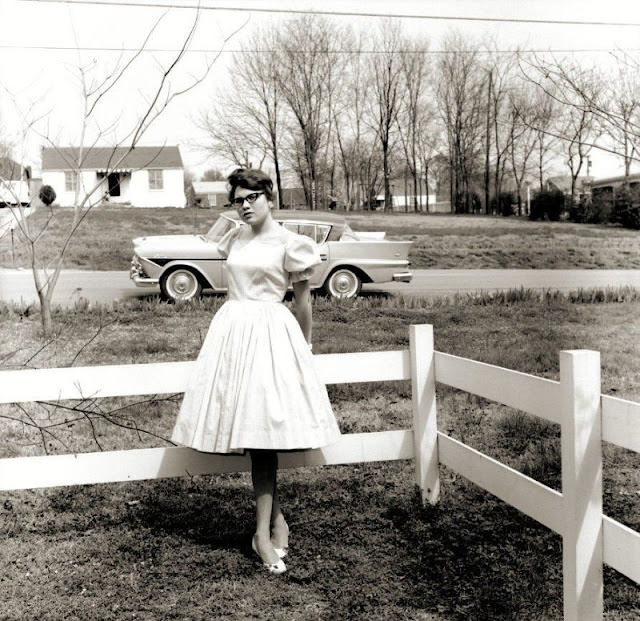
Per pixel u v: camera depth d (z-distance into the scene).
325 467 5.11
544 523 3.04
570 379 2.64
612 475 4.81
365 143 38.06
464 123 38.56
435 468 4.21
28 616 3.07
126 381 3.84
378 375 4.16
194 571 3.48
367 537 3.85
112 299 13.90
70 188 40.03
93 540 3.87
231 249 3.67
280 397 3.33
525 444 5.54
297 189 37.75
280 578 3.40
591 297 13.91
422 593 3.23
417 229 29.75
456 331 10.27
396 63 37.31
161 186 41.53
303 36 35.91
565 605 2.77
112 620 3.05
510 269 22.08
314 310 11.98
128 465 3.88
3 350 8.55
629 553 2.52
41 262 19.91
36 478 3.81
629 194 32.72
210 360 3.48
